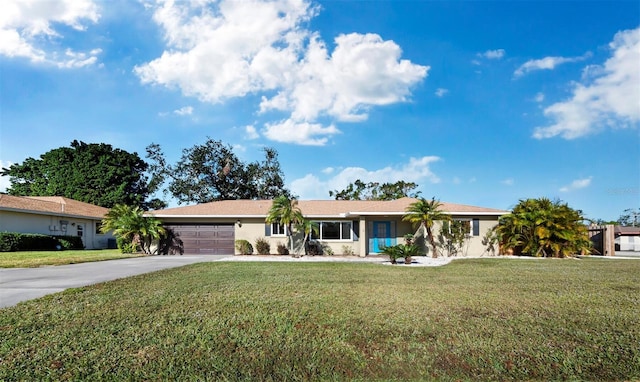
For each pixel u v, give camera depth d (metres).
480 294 8.13
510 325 5.73
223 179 40.44
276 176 41.38
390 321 5.88
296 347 4.83
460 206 22.58
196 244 23.34
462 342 5.02
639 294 8.25
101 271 12.67
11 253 21.09
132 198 45.75
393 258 16.45
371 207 23.56
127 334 5.21
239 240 22.70
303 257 20.59
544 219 20.50
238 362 4.39
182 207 24.84
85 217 30.28
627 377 4.17
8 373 3.97
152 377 3.99
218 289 8.66
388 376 4.16
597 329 5.57
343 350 4.76
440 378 4.12
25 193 45.22
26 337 5.05
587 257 21.31
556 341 5.09
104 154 46.31
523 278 11.05
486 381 4.08
